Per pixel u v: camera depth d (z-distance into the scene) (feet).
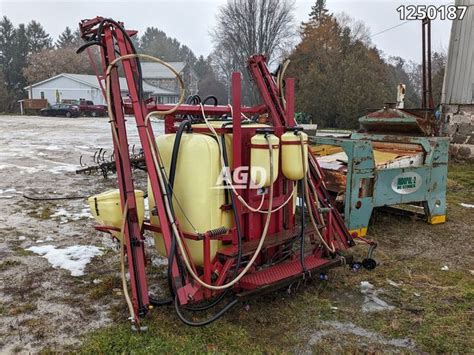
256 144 8.91
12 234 14.82
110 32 8.72
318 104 85.30
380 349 8.18
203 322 8.40
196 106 9.77
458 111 32.07
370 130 19.47
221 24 127.44
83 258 12.60
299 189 11.87
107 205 8.84
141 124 8.48
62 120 96.89
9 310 9.43
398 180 15.37
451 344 8.38
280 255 10.67
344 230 11.66
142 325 8.57
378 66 95.91
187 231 9.10
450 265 12.59
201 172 8.91
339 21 123.03
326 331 8.79
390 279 11.45
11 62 187.83
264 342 8.29
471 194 22.36
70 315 9.24
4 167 29.78
